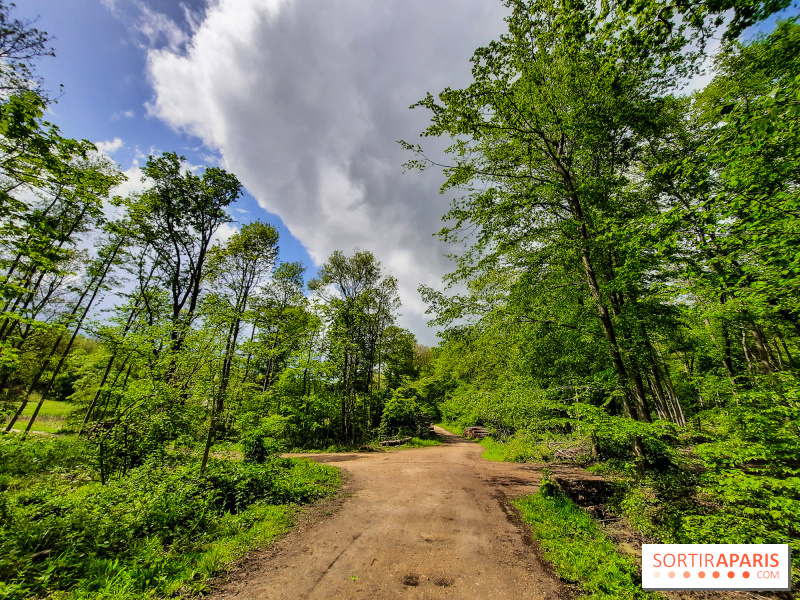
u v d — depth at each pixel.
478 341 11.13
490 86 8.18
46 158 5.64
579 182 9.46
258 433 10.00
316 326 21.03
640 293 9.65
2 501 4.89
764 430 5.44
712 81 9.89
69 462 8.23
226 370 8.47
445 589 4.11
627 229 6.33
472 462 14.39
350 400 23.00
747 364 13.29
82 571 3.97
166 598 3.67
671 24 4.68
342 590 4.04
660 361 17.77
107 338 7.73
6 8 7.25
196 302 17.34
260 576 4.30
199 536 5.27
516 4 7.69
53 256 6.06
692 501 6.01
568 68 8.12
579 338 10.30
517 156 9.98
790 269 4.46
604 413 7.37
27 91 5.30
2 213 5.42
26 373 17.77
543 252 9.90
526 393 9.91
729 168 4.94
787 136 4.47
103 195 6.89
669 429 6.61
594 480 7.65
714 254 6.46
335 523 6.38
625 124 8.92
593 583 4.20
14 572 3.62
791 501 4.07
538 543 5.54
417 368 44.03
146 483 6.41
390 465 13.39
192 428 7.92
